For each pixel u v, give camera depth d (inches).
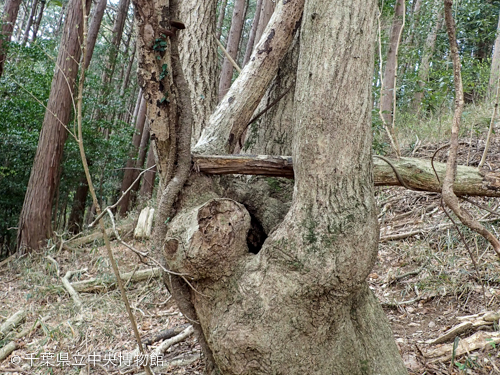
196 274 78.7
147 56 72.7
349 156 76.5
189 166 84.4
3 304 201.2
